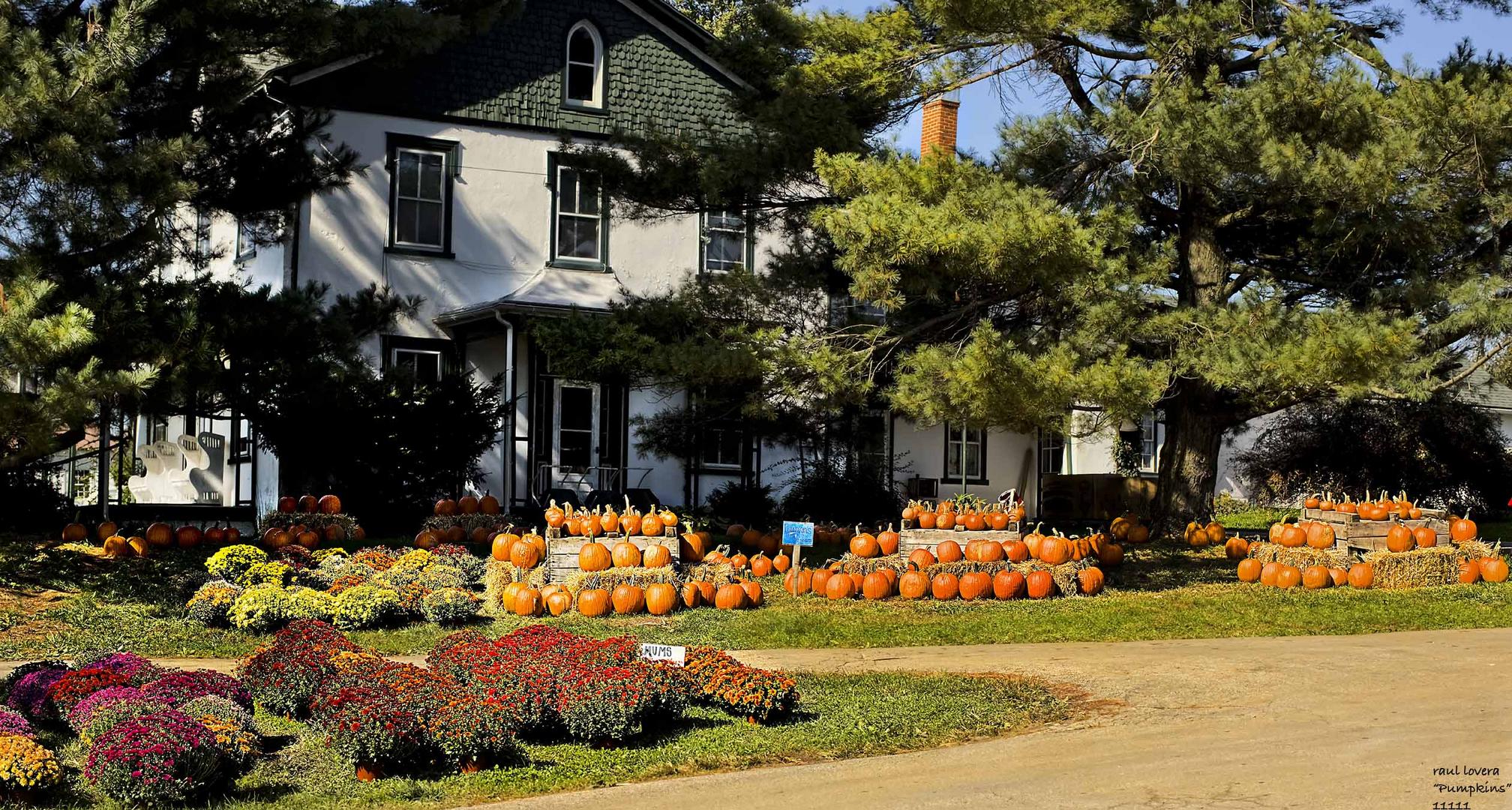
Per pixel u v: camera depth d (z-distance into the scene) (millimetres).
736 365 17625
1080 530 26172
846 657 13234
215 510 22156
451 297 24484
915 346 19609
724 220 26656
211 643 13195
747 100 21891
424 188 24469
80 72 13750
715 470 26344
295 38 16828
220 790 8359
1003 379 15914
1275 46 19531
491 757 9039
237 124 17672
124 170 14109
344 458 19828
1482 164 17156
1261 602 16766
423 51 21703
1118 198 20172
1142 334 17766
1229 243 22781
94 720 8773
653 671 9984
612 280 25625
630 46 26250
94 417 15484
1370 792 7664
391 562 16453
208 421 25406
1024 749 9172
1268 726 9609
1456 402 28188
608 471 25234
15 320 12508
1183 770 8312
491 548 18734
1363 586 18406
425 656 12805
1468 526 20562
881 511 23922
